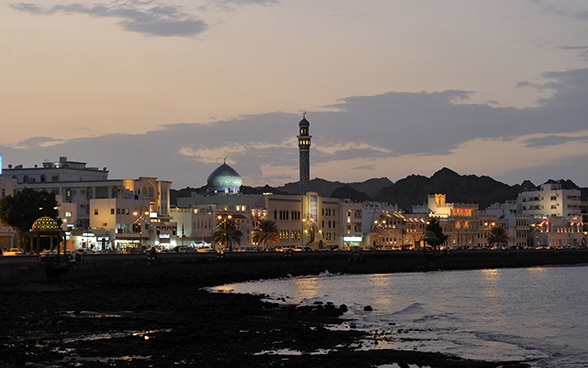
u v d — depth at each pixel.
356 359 75.81
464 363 75.44
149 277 182.75
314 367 71.38
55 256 157.12
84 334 86.88
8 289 141.88
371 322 107.31
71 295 135.88
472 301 148.12
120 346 78.62
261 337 87.31
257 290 171.50
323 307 121.19
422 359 76.81
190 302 125.31
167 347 79.31
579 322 113.50
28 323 94.88
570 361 79.38
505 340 93.31
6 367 67.81
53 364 69.31
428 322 109.81
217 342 83.44
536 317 120.00
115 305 117.75
